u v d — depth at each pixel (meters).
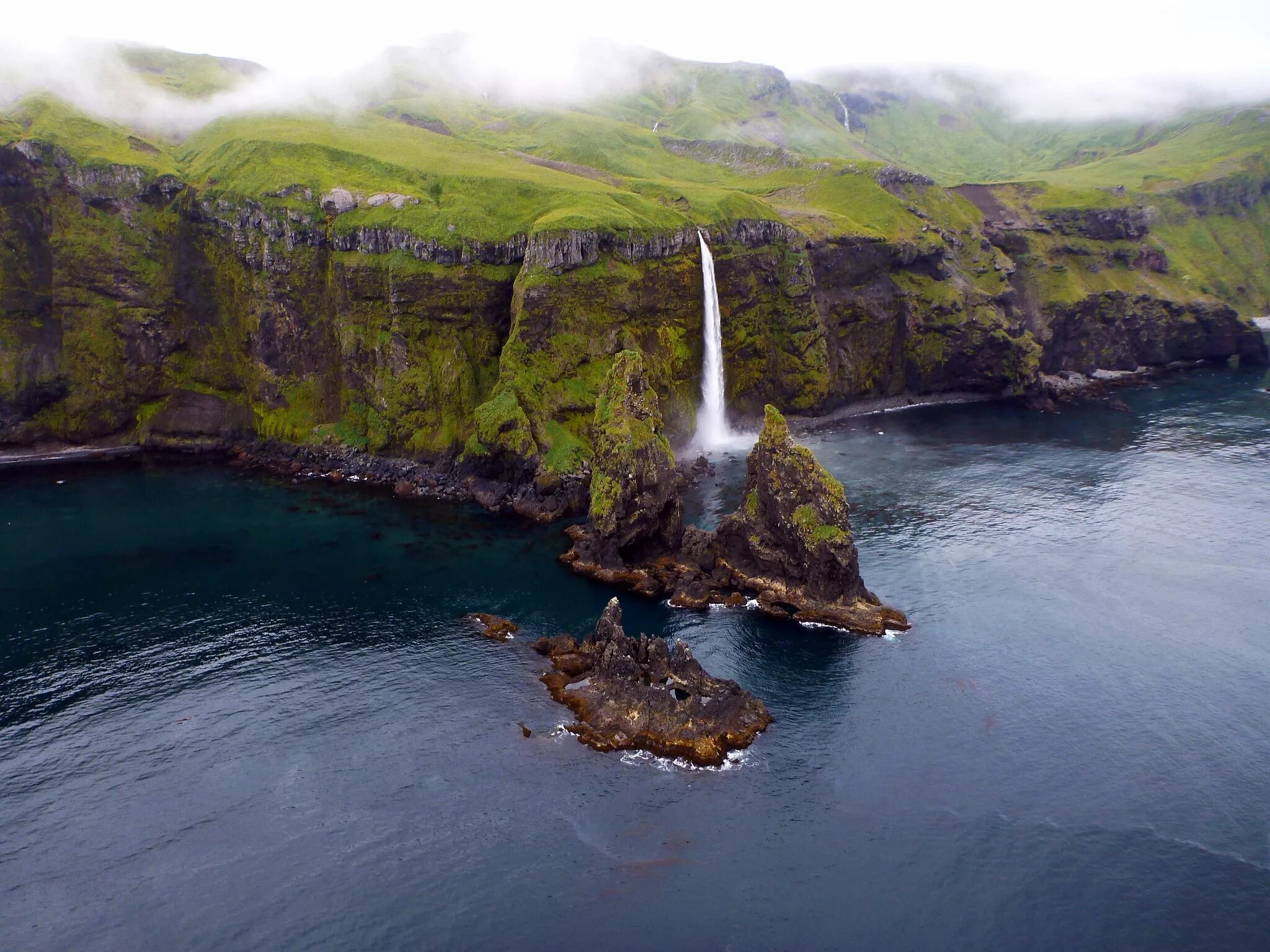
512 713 72.00
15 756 66.88
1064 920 51.84
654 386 140.00
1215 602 90.50
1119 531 109.00
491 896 53.75
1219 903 53.03
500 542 107.31
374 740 68.69
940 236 197.25
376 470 132.25
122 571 99.19
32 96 162.25
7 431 140.38
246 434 144.50
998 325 184.00
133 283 144.88
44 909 52.69
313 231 139.62
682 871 55.62
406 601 91.75
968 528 110.25
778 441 92.06
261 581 96.62
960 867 55.84
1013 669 78.12
